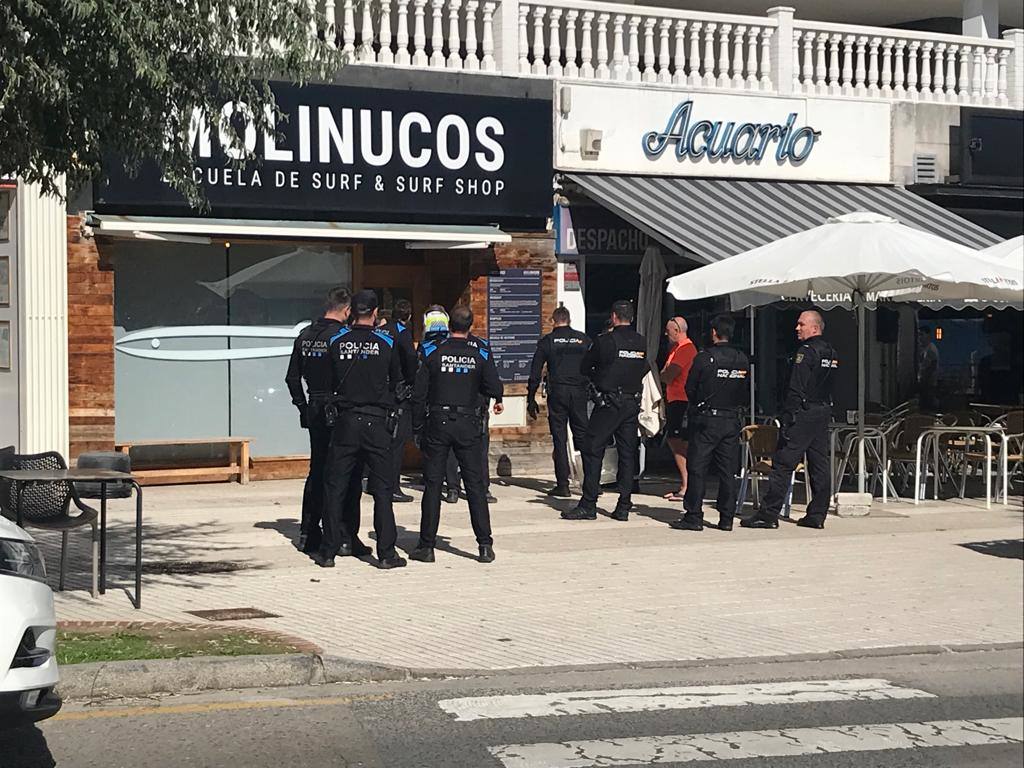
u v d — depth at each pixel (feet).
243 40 32.65
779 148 64.85
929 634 31.89
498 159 59.06
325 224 55.21
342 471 37.99
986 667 29.48
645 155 62.13
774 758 22.57
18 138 30.17
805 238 47.62
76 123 30.60
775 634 31.63
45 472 31.50
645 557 40.52
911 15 80.53
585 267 62.34
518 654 29.27
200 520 46.24
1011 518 49.39
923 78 68.59
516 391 60.08
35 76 28.58
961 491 55.26
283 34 33.01
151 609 32.07
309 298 57.67
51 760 21.81
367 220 56.70
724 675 28.27
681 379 52.80
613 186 60.03
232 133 33.99
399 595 34.65
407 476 59.93
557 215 60.64
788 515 49.11
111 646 27.32
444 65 58.75
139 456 54.95
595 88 61.00
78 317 52.29
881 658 30.14
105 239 52.44
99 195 51.49
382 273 60.49
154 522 45.68
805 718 25.09
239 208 53.98
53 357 51.85
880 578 38.04
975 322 72.38
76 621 29.96
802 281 50.11
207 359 55.77
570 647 29.96
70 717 24.25
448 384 38.75
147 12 30.07
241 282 56.29
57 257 51.72
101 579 33.78
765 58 65.26
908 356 70.69
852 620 33.14
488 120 58.80
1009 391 73.15
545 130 59.98
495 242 57.47
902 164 67.51
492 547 40.50
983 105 70.18
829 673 28.73
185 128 32.58
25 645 19.66
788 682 27.73
